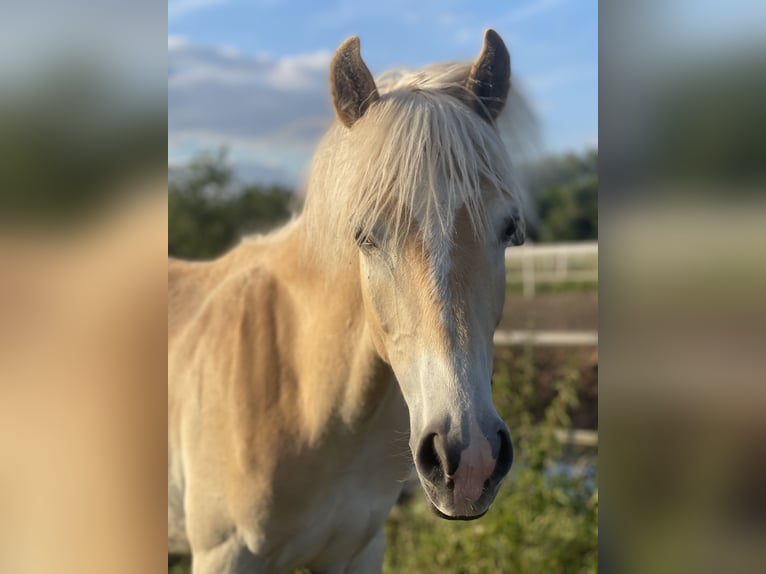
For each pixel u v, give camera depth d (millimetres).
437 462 1244
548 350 4613
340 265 1655
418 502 3447
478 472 1178
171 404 2031
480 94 1570
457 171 1354
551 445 3369
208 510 1898
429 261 1290
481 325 1309
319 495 1814
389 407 1811
